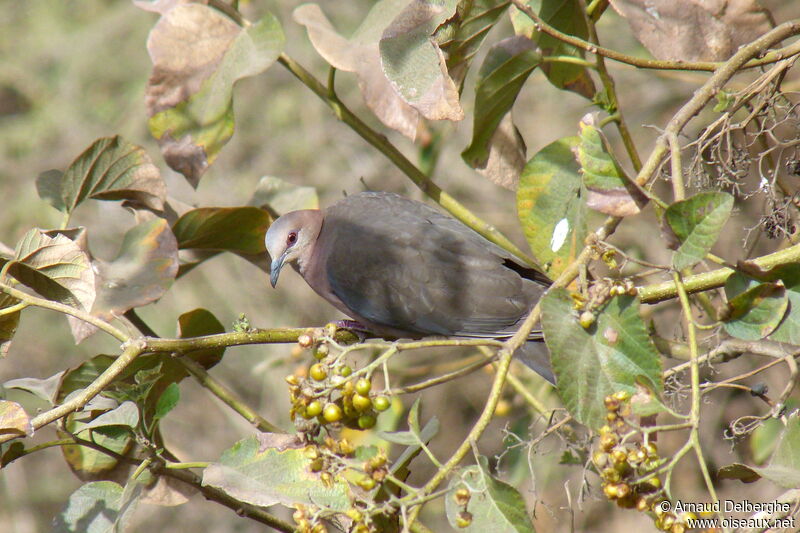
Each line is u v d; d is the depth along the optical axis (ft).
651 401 15.89
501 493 15.93
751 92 20.59
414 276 30.81
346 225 32.53
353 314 32.71
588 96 27.30
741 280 17.56
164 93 25.14
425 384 18.42
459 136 61.98
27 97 74.23
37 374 67.62
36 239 20.65
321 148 68.13
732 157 21.33
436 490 17.83
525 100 63.46
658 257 49.67
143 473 21.98
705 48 22.16
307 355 36.88
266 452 17.99
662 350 24.53
